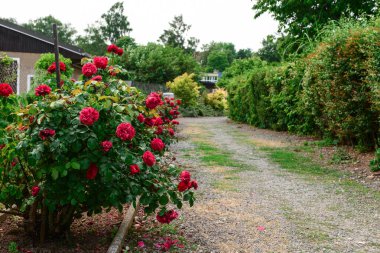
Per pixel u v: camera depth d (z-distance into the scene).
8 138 3.47
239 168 8.41
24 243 3.73
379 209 5.43
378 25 8.20
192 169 8.16
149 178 3.59
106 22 78.69
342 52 9.01
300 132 13.96
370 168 7.79
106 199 3.45
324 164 8.80
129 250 3.75
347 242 4.23
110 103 3.38
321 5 18.02
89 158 3.22
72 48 16.98
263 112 18.05
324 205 5.66
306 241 4.25
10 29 17.12
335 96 9.31
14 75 14.45
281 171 8.13
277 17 19.97
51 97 3.43
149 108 3.97
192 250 3.89
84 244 3.79
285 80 13.84
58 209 3.71
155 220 4.70
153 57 39.97
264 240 4.26
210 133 16.34
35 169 3.50
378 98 7.70
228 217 5.02
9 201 3.76
